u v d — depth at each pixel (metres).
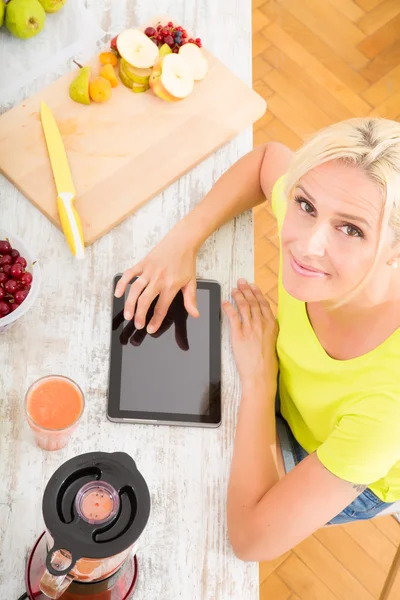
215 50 1.52
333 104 2.52
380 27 2.65
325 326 1.17
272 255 2.26
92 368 1.21
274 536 1.08
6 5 1.39
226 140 1.42
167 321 1.27
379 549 1.95
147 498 0.87
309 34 2.60
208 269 1.34
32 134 1.35
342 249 0.97
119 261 1.30
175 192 1.38
